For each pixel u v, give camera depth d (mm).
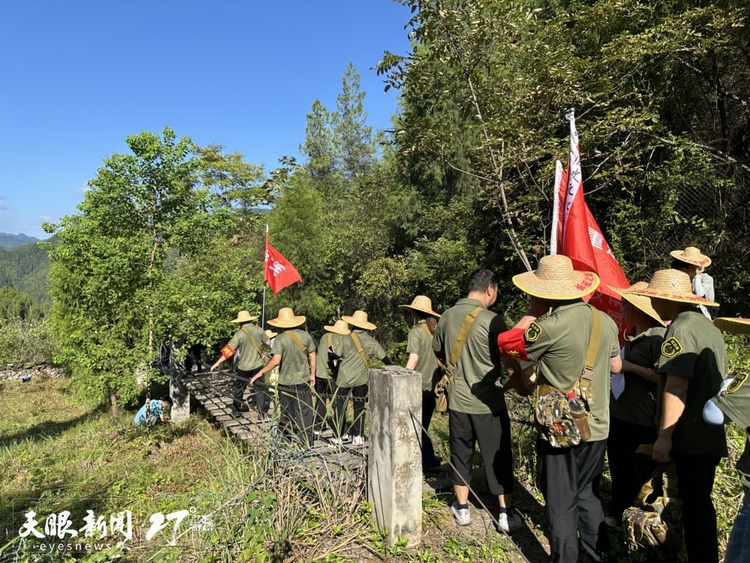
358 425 5855
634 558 3254
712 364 2723
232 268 9539
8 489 6270
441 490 4445
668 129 8992
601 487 4289
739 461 2352
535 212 8492
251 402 7816
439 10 6887
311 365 6328
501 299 10453
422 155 8430
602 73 8172
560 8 11078
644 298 3488
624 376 3562
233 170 24750
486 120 7730
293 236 16406
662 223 7867
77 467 7012
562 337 2781
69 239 7777
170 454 7301
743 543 2215
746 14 7449
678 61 8469
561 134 8836
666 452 2705
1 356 20328
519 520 3727
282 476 3842
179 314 7891
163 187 8289
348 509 3740
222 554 3314
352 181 28609
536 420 2877
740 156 8734
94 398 8344
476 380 3555
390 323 15172
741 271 7320
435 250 12422
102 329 7781
